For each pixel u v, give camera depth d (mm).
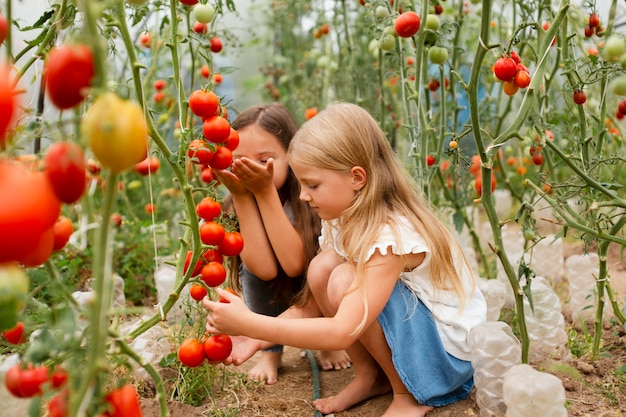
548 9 2191
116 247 2818
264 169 1767
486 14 1496
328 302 1824
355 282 1601
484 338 1610
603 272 1859
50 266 1048
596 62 1825
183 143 1406
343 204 1726
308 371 2119
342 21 3434
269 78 4297
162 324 2143
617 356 1939
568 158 1694
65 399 890
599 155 1967
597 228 1715
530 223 1639
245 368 2152
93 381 895
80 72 781
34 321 1575
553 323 1909
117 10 1185
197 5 1673
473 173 2729
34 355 912
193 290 1529
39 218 769
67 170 797
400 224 1676
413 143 2172
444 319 1696
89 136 766
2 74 765
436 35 2111
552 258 2686
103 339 848
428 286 1706
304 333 1503
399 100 3414
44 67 1353
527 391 1446
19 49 2145
